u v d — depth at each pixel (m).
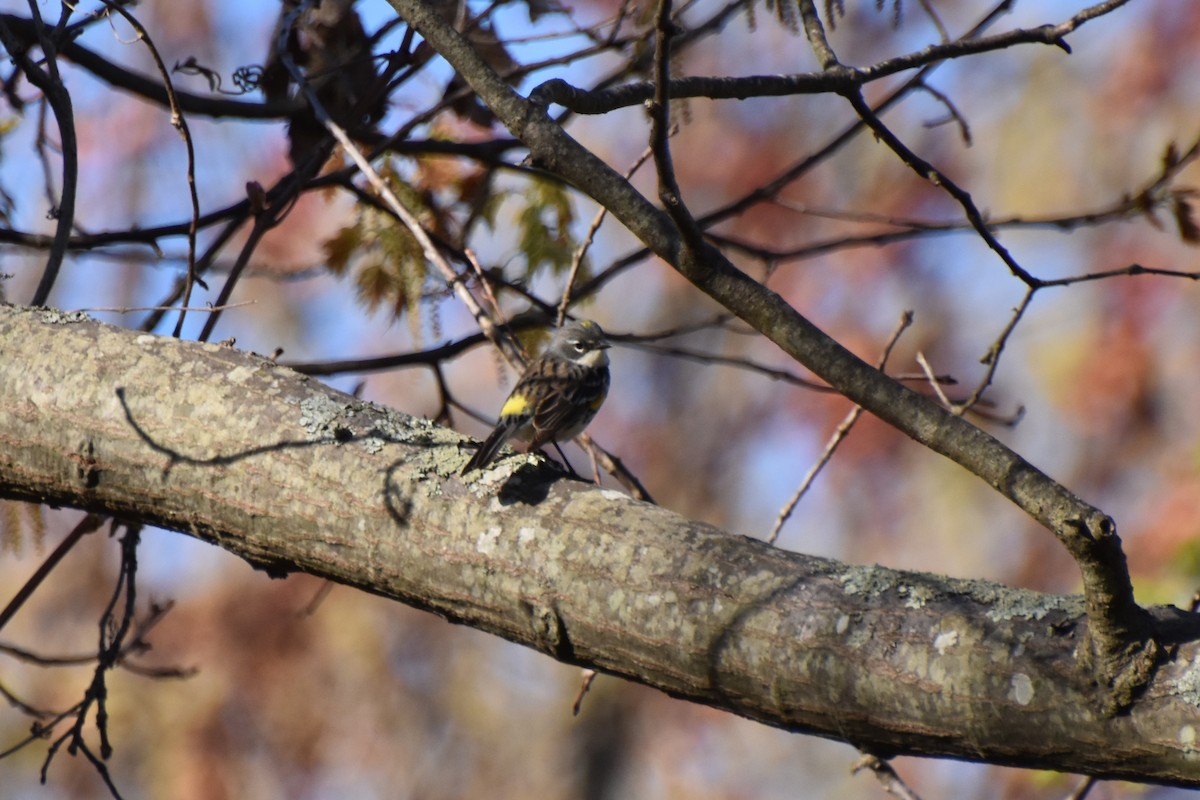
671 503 27.36
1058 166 24.34
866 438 24.55
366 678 24.00
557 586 6.02
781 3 8.58
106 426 6.91
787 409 27.17
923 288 24.14
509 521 6.23
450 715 25.48
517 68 10.70
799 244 24.67
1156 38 24.06
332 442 6.63
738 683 5.67
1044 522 4.91
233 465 6.66
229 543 6.77
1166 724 4.79
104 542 22.31
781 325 5.70
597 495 6.30
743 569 5.81
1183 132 23.61
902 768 24.48
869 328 23.97
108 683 21.80
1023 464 5.09
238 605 22.77
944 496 24.38
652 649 5.82
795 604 5.61
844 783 26.14
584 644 6.00
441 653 25.59
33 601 22.05
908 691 5.28
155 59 8.08
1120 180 23.97
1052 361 23.28
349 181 10.86
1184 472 19.83
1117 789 12.12
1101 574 4.74
